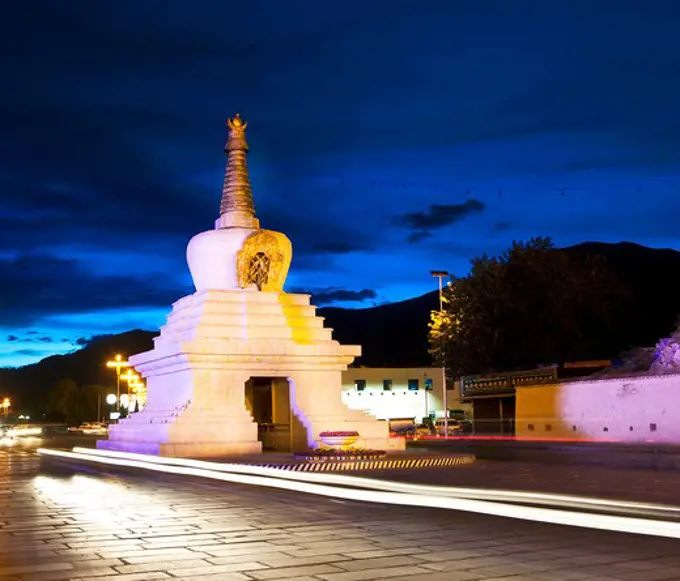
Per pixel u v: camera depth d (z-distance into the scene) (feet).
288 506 56.29
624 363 170.40
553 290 197.77
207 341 115.14
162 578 32.99
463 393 211.20
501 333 198.90
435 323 218.59
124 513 53.16
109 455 121.08
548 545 40.24
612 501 55.31
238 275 130.41
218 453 111.86
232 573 33.81
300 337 124.88
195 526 47.01
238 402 117.08
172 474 86.89
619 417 149.69
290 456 102.01
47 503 59.21
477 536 42.88
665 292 355.15
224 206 137.90
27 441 227.40
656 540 41.60
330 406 122.11
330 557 37.19
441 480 72.64
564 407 165.07
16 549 39.75
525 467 89.40
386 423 122.31
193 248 133.90
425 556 37.40
